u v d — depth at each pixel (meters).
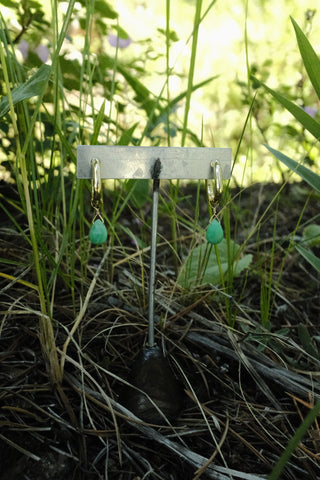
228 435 0.24
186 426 0.25
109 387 0.25
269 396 0.26
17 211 0.37
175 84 0.61
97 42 0.44
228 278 0.31
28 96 0.22
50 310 0.26
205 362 0.28
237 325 0.30
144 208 0.44
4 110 0.23
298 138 0.47
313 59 0.25
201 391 0.26
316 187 0.27
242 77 0.59
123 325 0.28
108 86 0.39
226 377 0.27
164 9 0.75
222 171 0.24
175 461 0.23
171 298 0.30
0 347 0.27
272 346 0.28
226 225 0.29
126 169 0.23
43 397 0.25
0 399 0.24
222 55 0.68
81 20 0.38
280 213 0.44
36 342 0.27
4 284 0.30
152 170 0.23
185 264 0.31
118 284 0.32
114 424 0.24
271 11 0.62
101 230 0.22
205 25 0.73
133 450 0.23
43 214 0.30
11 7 0.33
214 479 0.22
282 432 0.25
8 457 0.22
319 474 0.23
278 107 0.49
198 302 0.29
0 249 0.31
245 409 0.26
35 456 0.22
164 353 0.27
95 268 0.33
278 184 0.48
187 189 0.49
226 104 0.62
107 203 0.41
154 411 0.24
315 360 0.27
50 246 0.32
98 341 0.28
